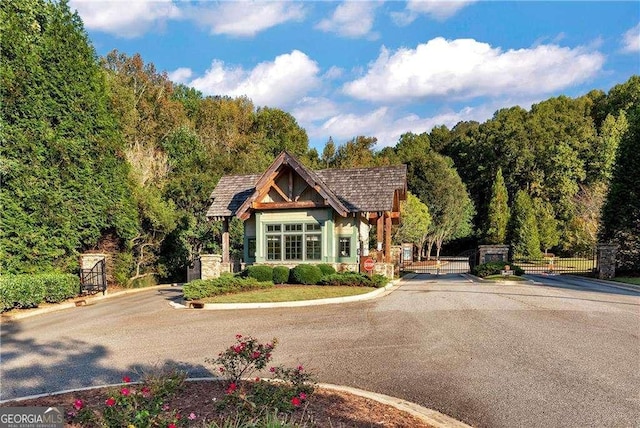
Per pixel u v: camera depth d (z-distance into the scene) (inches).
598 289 714.8
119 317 506.6
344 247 869.8
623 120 1941.4
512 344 337.4
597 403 216.8
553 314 462.6
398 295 645.3
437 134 2915.8
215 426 155.6
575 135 2149.4
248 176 1024.2
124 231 864.9
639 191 943.7
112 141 851.4
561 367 277.3
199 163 1477.6
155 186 1184.2
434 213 1865.2
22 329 445.7
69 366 296.7
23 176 666.8
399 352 319.3
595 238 1188.5
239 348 214.4
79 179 767.7
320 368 281.3
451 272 1315.2
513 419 198.4
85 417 169.2
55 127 746.8
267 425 152.4
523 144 2164.1
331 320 450.6
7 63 676.7
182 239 1147.3
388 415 189.2
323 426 170.4
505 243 1726.1
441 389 239.5
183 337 383.6
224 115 2010.3
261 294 621.3
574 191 1892.2
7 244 642.8
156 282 1044.5
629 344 334.6
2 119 656.4
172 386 195.3
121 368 288.0
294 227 860.6
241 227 1216.2
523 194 1715.1
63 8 802.8
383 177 935.7
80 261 759.7
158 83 1897.1
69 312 567.8
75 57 784.9
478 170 2365.9
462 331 385.7
